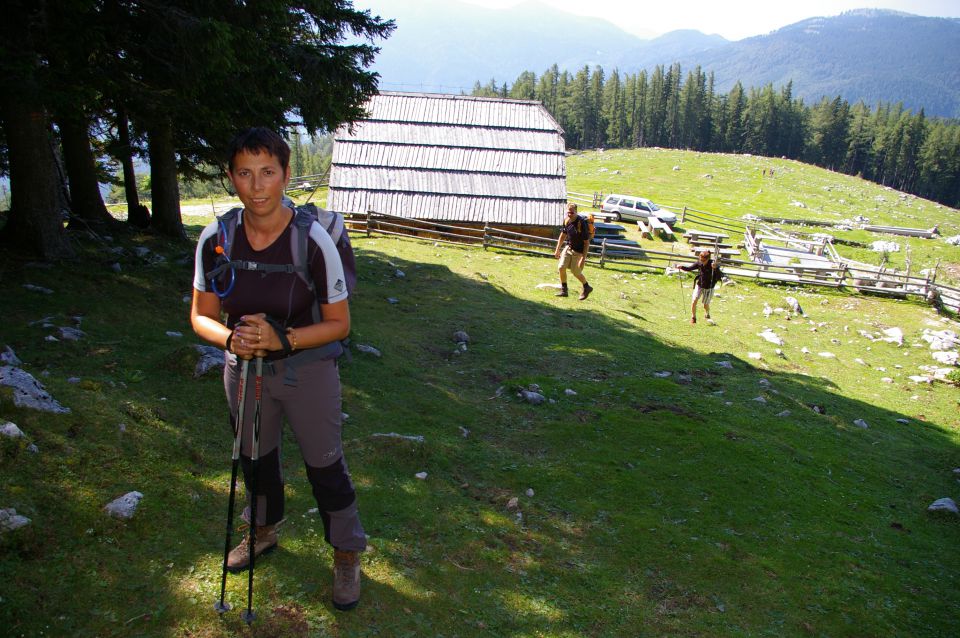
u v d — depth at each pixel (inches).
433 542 180.2
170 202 590.2
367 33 501.0
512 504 216.2
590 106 5969.5
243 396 113.4
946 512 280.1
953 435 434.9
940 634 185.0
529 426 300.0
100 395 210.2
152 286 410.0
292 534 163.3
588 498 232.5
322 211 115.8
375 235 971.9
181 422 216.5
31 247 401.1
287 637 127.3
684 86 6023.6
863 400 484.4
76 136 545.6
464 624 147.1
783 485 270.4
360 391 301.3
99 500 154.8
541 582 173.5
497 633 147.4
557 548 194.4
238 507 171.6
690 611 174.1
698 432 307.9
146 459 179.9
